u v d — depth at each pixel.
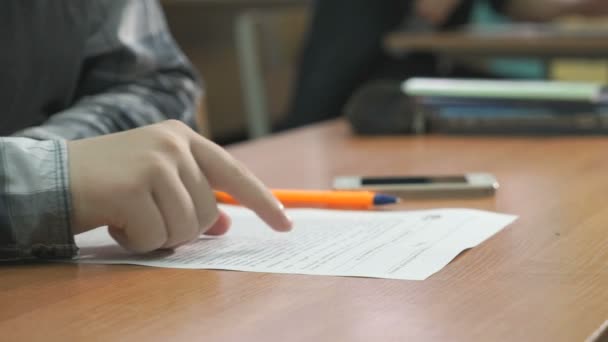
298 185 0.98
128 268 0.63
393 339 0.46
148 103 1.02
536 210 0.80
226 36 4.11
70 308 0.53
